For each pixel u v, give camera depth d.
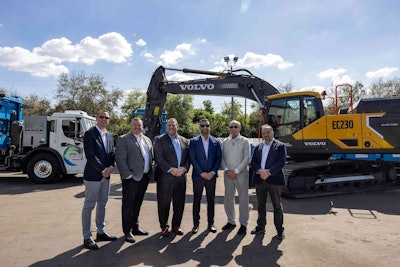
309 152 8.25
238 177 5.00
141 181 4.72
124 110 43.34
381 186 9.11
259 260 3.84
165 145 4.82
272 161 4.75
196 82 10.77
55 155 10.01
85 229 4.25
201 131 5.09
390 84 31.22
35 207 6.64
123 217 4.57
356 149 7.92
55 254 4.00
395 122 7.69
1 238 4.60
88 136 4.36
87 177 4.27
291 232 4.96
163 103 11.19
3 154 10.63
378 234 4.86
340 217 5.94
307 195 7.83
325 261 3.81
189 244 4.41
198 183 4.98
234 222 5.25
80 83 34.28
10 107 11.08
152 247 4.28
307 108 8.34
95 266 3.64
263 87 10.25
